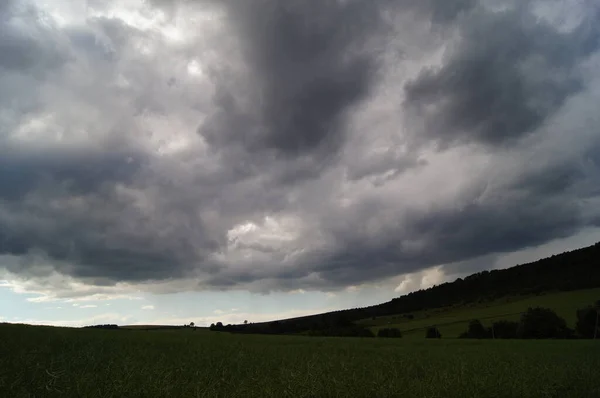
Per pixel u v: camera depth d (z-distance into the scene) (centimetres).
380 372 1425
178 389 1123
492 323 9444
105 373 1273
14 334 2373
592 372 1561
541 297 12562
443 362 1958
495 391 1208
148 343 2544
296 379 1207
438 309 14675
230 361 1800
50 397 1020
